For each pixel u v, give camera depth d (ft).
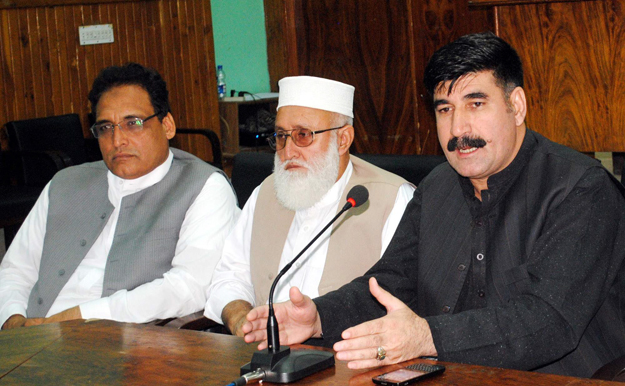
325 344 6.76
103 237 8.85
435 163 8.17
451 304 6.33
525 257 5.96
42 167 16.99
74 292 8.64
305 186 7.73
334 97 7.82
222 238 8.63
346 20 14.01
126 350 5.45
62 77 20.16
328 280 7.77
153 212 8.68
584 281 5.60
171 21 22.45
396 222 7.79
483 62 5.87
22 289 8.99
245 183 9.42
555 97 10.85
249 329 5.47
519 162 6.15
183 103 23.11
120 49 21.34
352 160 8.32
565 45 10.59
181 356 5.24
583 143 10.78
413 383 4.49
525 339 5.34
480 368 4.71
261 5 25.75
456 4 12.44
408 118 13.58
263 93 26.02
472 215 6.39
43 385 4.86
